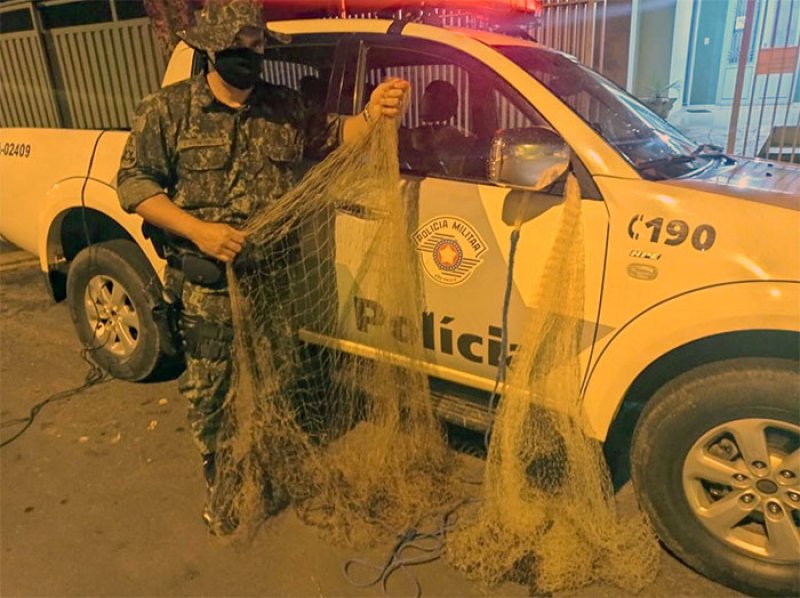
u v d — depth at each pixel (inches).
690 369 88.4
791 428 80.0
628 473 112.3
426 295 102.7
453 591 89.9
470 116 120.7
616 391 89.5
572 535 91.6
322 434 113.7
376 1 125.3
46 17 363.6
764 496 83.9
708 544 88.4
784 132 209.6
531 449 94.0
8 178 154.0
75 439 128.0
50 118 385.7
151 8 181.3
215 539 100.5
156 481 115.0
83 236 155.3
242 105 92.2
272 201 95.7
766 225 79.7
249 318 98.5
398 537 100.0
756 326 79.0
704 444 86.0
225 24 83.0
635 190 86.2
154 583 92.4
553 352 90.3
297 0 130.1
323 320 112.9
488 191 96.3
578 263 87.7
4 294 211.6
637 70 303.4
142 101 91.4
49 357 163.8
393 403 107.5
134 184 89.7
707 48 342.3
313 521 103.9
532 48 112.6
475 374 103.3
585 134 91.3
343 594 89.7
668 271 83.4
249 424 101.3
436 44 105.5
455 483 109.8
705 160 106.8
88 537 101.7
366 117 96.7
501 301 96.2
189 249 96.3
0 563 96.7
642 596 88.4
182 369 152.5
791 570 84.5
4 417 136.3
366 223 102.5
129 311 144.1
